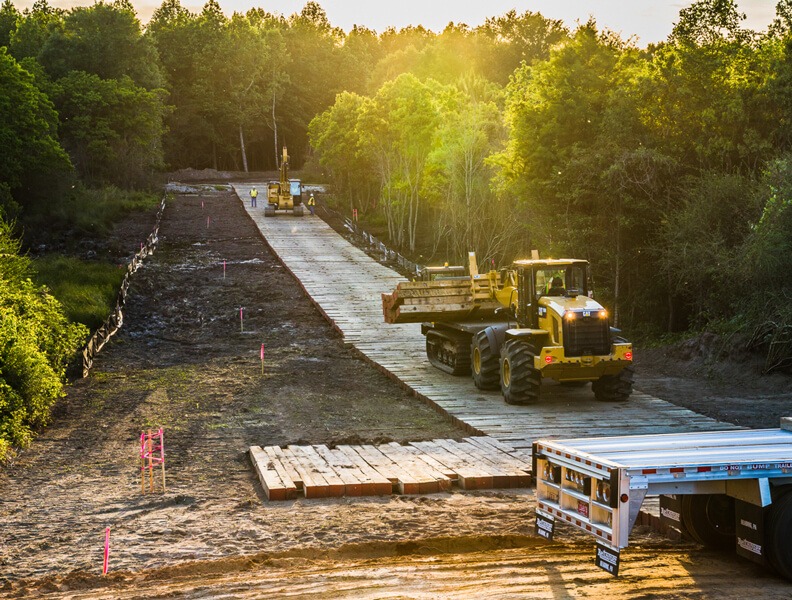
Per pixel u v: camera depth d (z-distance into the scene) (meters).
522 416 17.19
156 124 80.88
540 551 8.79
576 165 28.62
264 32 117.12
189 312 33.38
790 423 9.48
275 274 41.06
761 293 21.27
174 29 112.06
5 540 10.08
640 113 29.47
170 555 9.34
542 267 18.61
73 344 22.14
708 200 25.12
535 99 32.62
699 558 8.48
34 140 54.03
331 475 12.55
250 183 89.44
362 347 26.50
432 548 9.26
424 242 55.72
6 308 19.67
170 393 20.83
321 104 119.81
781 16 29.38
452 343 21.86
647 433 15.54
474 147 43.94
